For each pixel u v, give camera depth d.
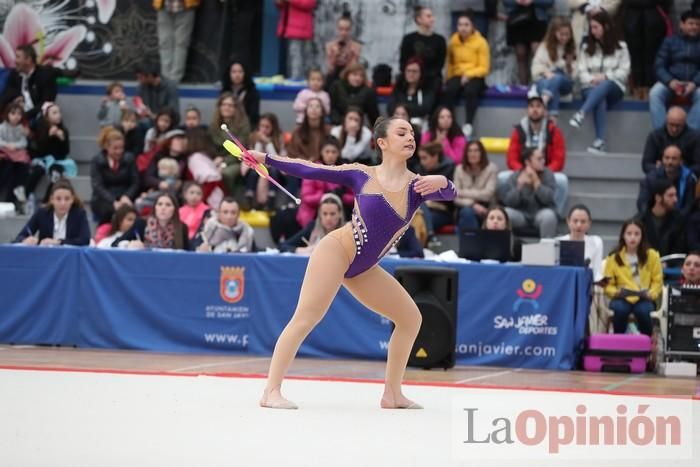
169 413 11.67
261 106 32.28
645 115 31.42
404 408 12.89
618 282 22.47
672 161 26.67
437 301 19.59
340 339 21.52
